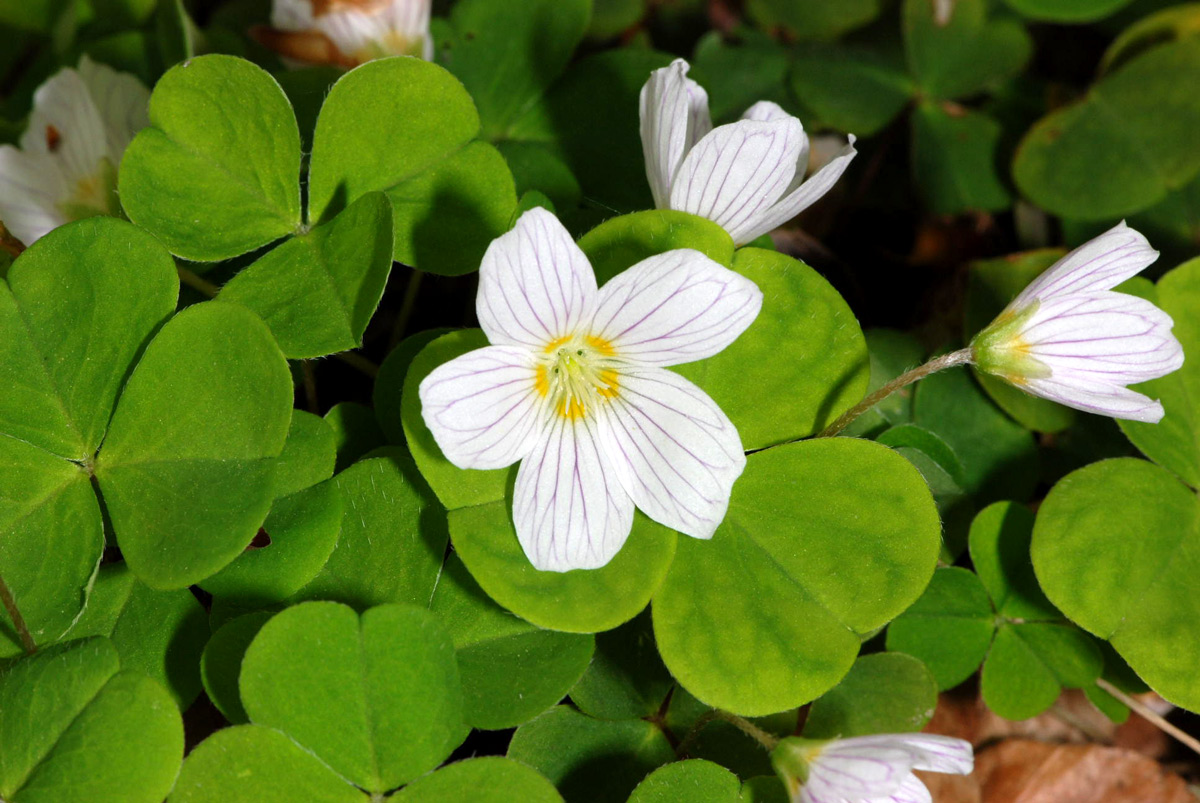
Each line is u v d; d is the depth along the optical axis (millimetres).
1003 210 212
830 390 162
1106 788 181
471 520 153
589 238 159
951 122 214
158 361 154
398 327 184
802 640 154
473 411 146
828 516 157
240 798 147
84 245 155
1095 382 158
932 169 211
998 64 215
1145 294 180
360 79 163
